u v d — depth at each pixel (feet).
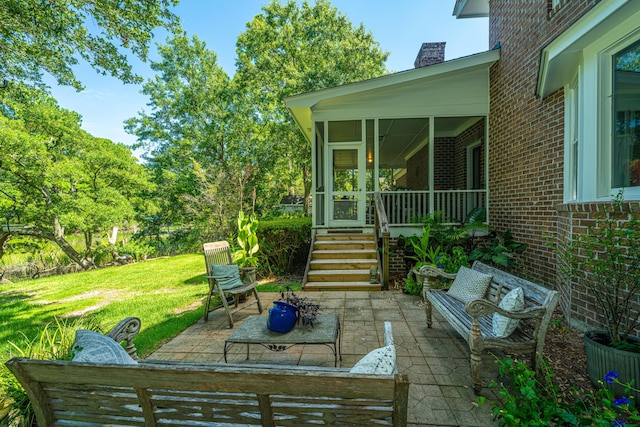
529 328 8.80
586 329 10.53
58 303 19.95
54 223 39.40
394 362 4.84
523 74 17.92
